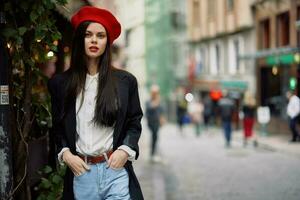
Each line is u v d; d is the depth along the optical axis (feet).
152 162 50.88
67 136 11.82
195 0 140.46
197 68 135.85
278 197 30.68
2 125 13.73
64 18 21.97
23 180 14.78
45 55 15.49
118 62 85.35
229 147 67.62
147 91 188.14
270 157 53.57
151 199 30.32
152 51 182.80
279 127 83.30
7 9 13.75
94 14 12.01
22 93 15.16
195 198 30.71
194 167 46.57
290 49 74.59
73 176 12.21
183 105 97.40
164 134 103.09
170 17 161.99
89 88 11.93
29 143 15.70
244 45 105.91
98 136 11.80
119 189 11.80
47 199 16.08
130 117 12.11
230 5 113.09
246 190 33.35
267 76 93.66
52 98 12.12
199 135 94.63
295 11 80.23
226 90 112.57
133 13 201.16
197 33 138.10
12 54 14.53
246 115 68.03
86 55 12.04
